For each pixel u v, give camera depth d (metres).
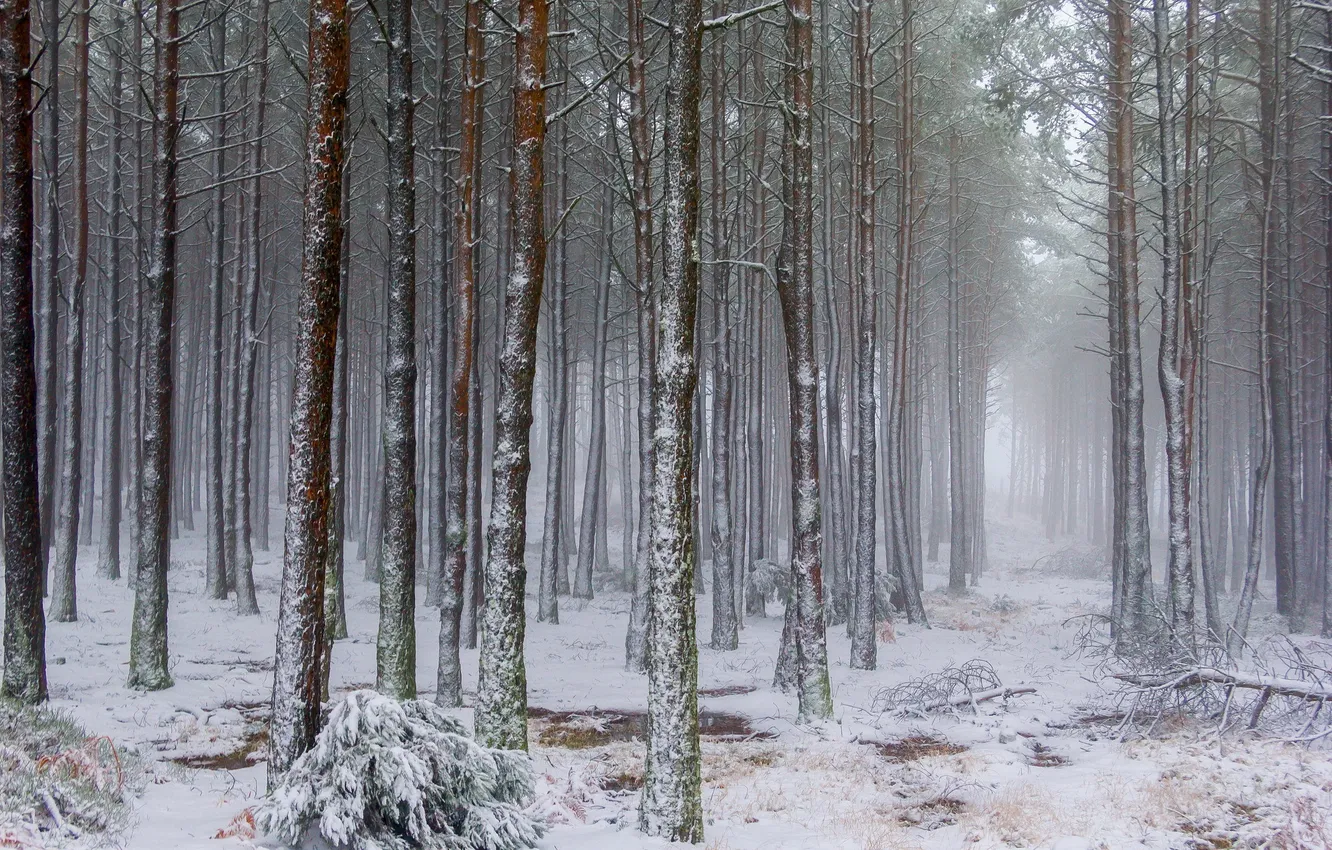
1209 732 12.38
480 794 7.22
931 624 25.52
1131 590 19.16
